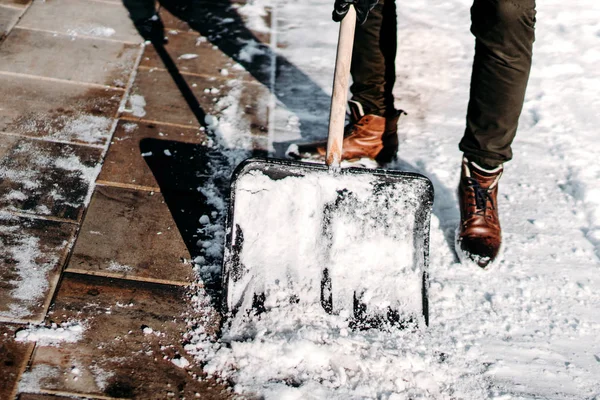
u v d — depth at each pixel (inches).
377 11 93.0
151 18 138.8
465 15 154.9
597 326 80.0
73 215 85.9
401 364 71.3
